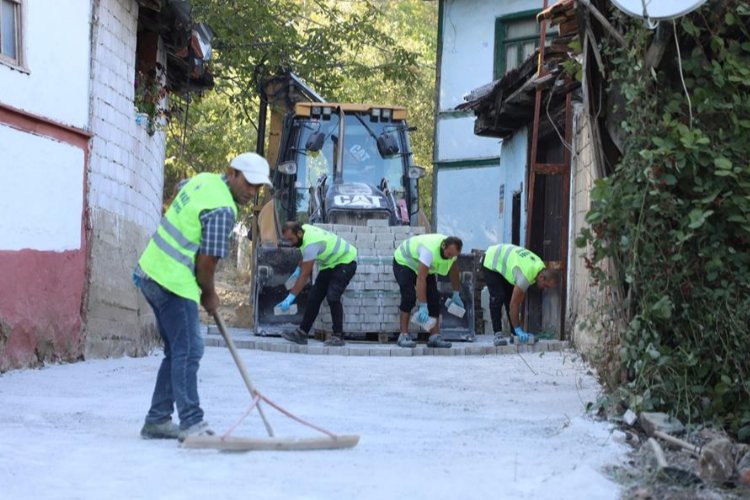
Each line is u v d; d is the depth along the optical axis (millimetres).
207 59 17188
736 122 7141
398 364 12609
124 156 13141
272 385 10102
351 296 15523
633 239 7262
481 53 24016
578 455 6488
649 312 7223
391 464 6125
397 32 36500
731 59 7141
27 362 10383
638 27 7215
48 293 10805
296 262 16031
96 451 6293
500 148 23266
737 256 7203
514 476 5836
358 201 16594
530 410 8656
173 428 6812
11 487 5320
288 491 5355
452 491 5473
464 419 8125
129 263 13195
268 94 20109
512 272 14844
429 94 34875
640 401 7250
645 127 7246
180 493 5258
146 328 13922
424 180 35125
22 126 10266
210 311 6781
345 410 8508
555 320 16703
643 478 5984
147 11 14281
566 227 15664
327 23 32906
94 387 9367
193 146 27719
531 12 23047
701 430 7043
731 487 5910
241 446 6379
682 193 7312
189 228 6617
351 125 18047
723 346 7207
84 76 11617
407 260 14758
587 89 7875
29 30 10359
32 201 10469
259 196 20125
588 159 13406
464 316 15992
